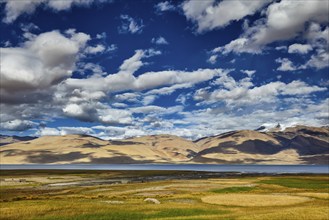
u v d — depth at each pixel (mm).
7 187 102750
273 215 42125
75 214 45344
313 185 97812
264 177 150875
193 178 155000
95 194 77438
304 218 40062
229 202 58812
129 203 57188
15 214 44938
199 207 52781
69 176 179625
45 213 45906
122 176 181125
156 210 49188
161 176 180500
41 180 141625
